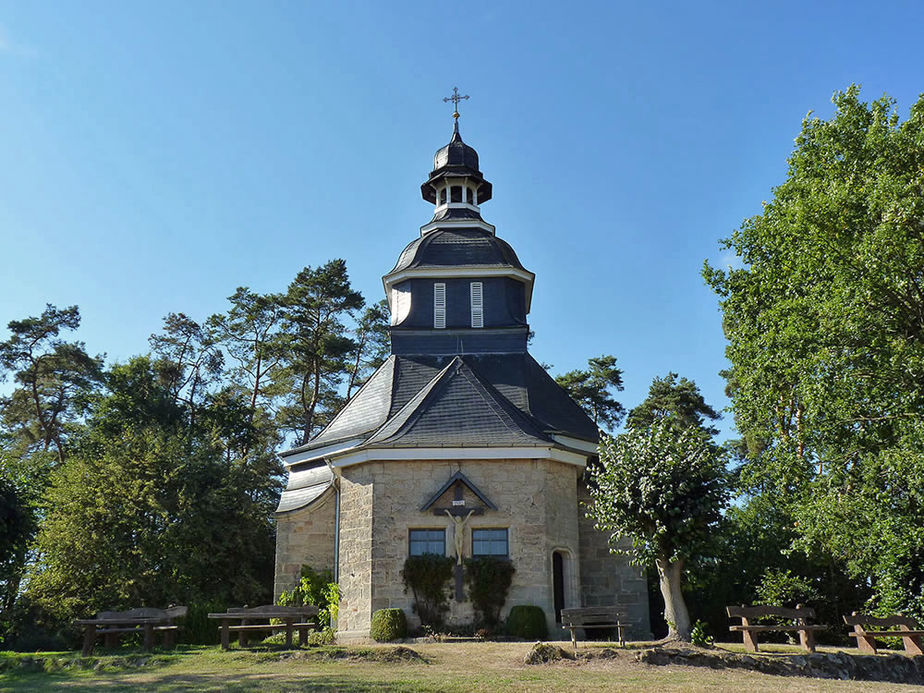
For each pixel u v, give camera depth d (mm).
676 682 13625
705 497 17969
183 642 26641
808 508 22078
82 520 29047
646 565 18797
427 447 22688
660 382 49688
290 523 27625
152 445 32062
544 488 22703
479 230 32875
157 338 50156
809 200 21141
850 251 20219
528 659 15617
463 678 13703
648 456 18750
